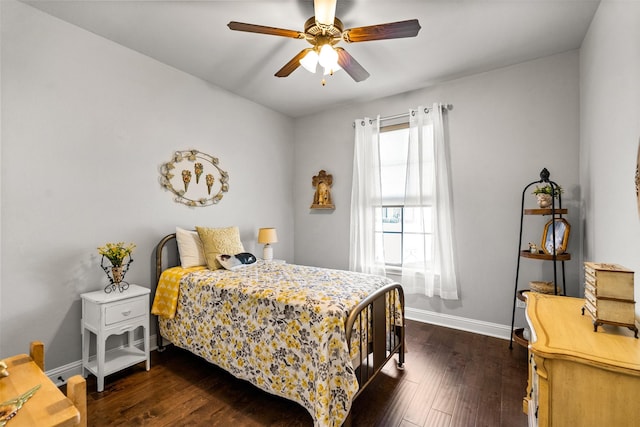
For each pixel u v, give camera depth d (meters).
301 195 4.51
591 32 2.26
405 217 3.47
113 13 2.19
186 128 3.13
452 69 3.02
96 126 2.46
